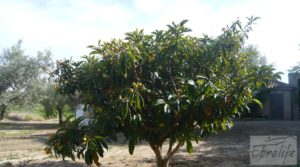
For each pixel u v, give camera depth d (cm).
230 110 504
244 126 2186
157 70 547
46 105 2502
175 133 546
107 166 941
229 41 584
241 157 1046
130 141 509
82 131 510
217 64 575
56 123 2956
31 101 2450
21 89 2414
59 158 1041
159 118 516
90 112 552
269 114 2892
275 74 495
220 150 1212
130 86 514
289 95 2897
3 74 2362
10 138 1720
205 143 1416
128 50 492
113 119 483
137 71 537
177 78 544
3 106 2388
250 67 567
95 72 539
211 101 497
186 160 1015
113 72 504
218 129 590
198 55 568
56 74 611
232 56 590
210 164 948
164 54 553
